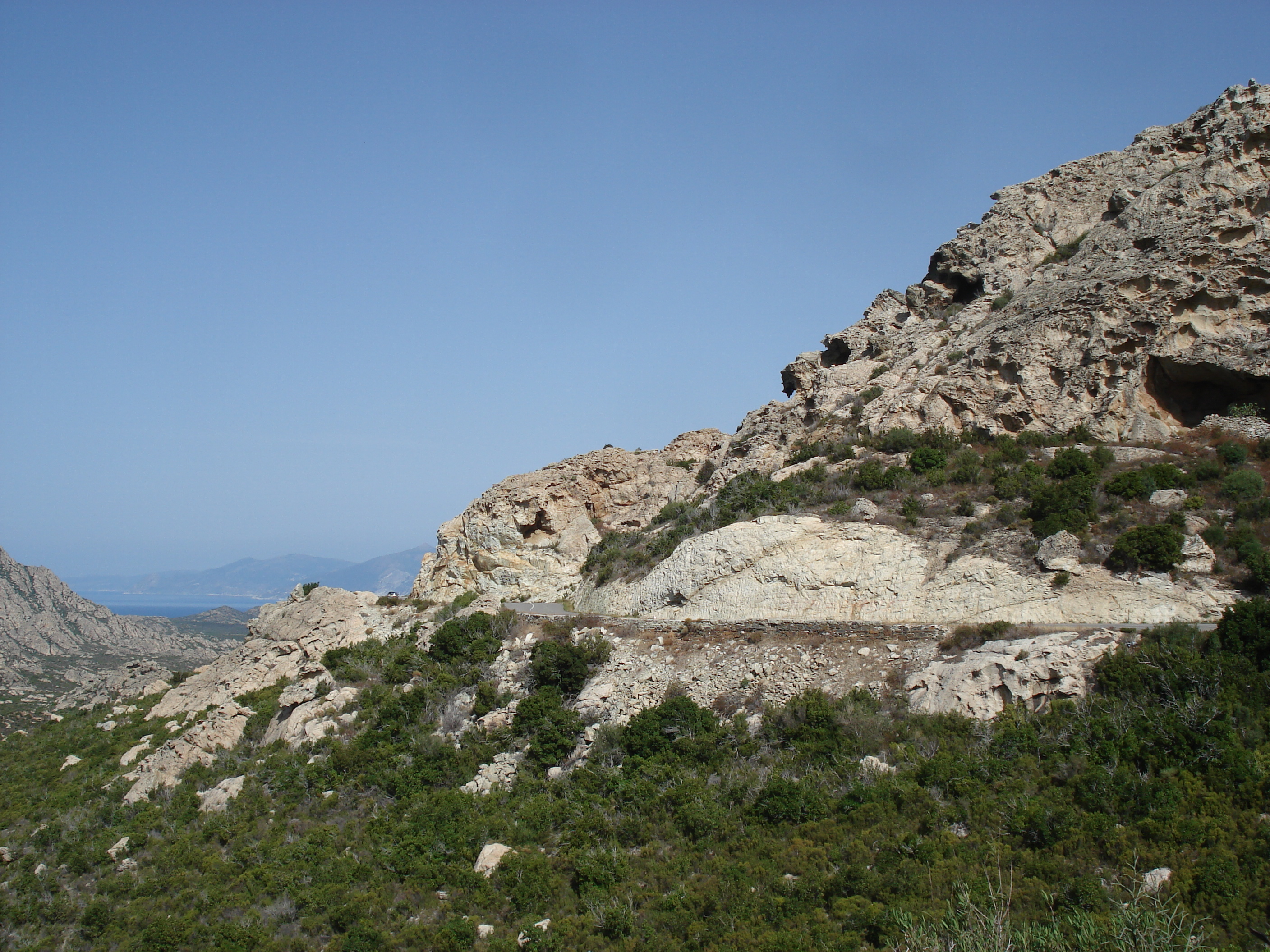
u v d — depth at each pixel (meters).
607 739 41.03
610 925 28.52
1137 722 30.81
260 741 51.91
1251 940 22.28
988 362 57.19
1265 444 46.91
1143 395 52.09
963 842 28.42
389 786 41.97
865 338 70.69
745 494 55.69
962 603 41.62
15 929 37.12
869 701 37.91
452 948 29.48
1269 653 31.98
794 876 29.33
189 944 32.84
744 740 38.69
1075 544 41.25
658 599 51.19
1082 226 66.19
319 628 60.62
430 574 71.56
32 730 70.81
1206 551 39.31
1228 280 52.38
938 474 50.62
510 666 48.91
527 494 69.38
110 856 42.06
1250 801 26.58
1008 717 33.84
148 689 73.12
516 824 36.84
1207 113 64.44
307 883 35.56
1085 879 24.83
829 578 45.66
